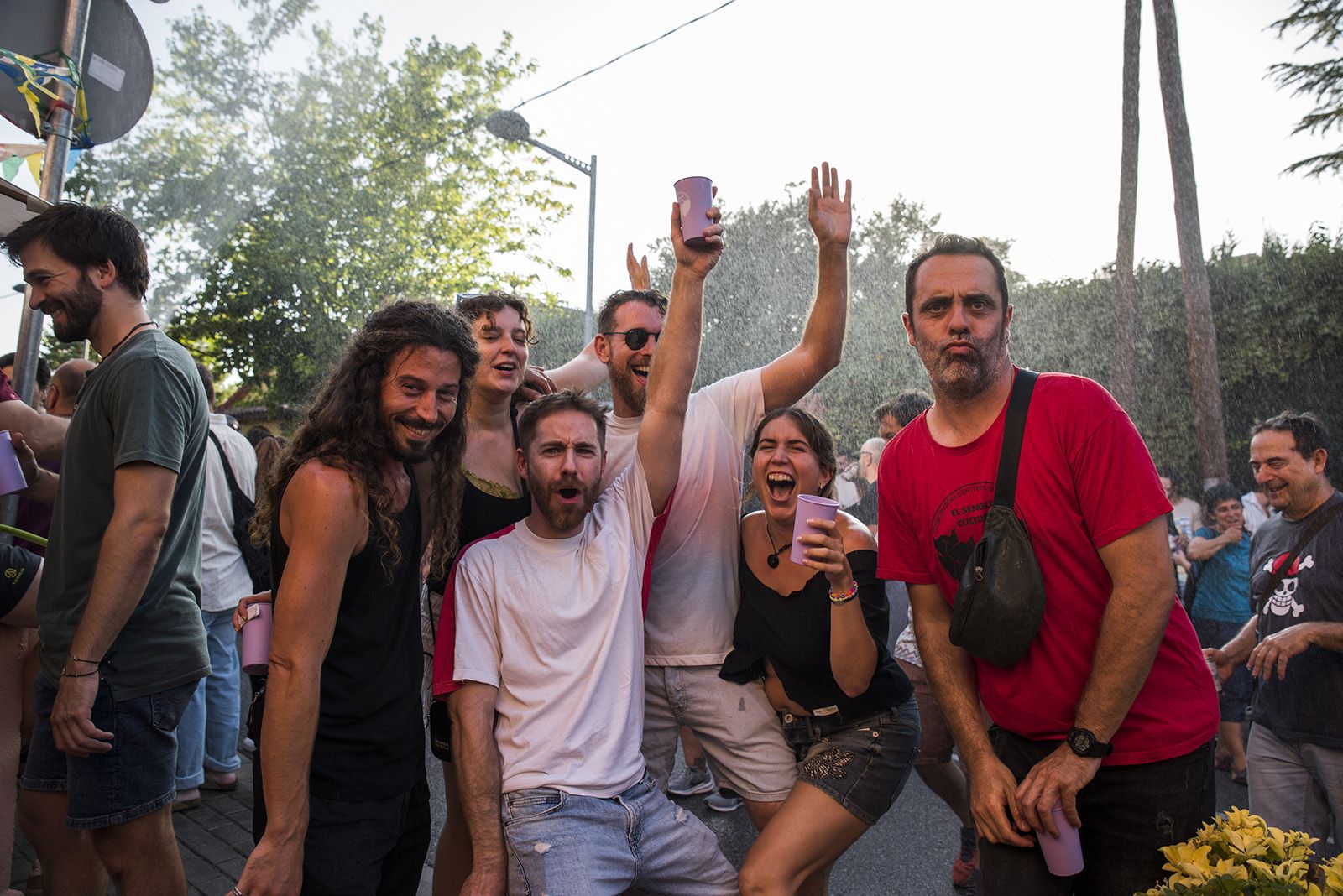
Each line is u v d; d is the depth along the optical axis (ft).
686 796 14.10
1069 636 6.48
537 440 7.26
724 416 8.89
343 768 6.54
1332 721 8.85
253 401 63.31
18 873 10.55
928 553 7.18
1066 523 6.41
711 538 8.51
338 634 6.56
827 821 7.35
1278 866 5.28
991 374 6.61
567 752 6.81
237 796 13.44
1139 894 5.66
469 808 6.84
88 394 7.66
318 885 6.44
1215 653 10.61
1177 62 32.40
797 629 7.73
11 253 8.07
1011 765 7.03
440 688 7.23
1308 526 9.62
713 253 7.84
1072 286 37.01
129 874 7.72
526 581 7.18
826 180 8.90
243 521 13.87
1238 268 32.96
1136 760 6.38
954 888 11.09
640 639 7.39
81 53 10.40
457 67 64.18
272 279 58.34
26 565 8.35
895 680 7.75
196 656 8.13
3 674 8.36
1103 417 6.30
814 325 8.94
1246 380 32.45
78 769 7.43
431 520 7.49
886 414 18.89
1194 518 26.43
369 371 6.57
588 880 6.40
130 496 7.25
